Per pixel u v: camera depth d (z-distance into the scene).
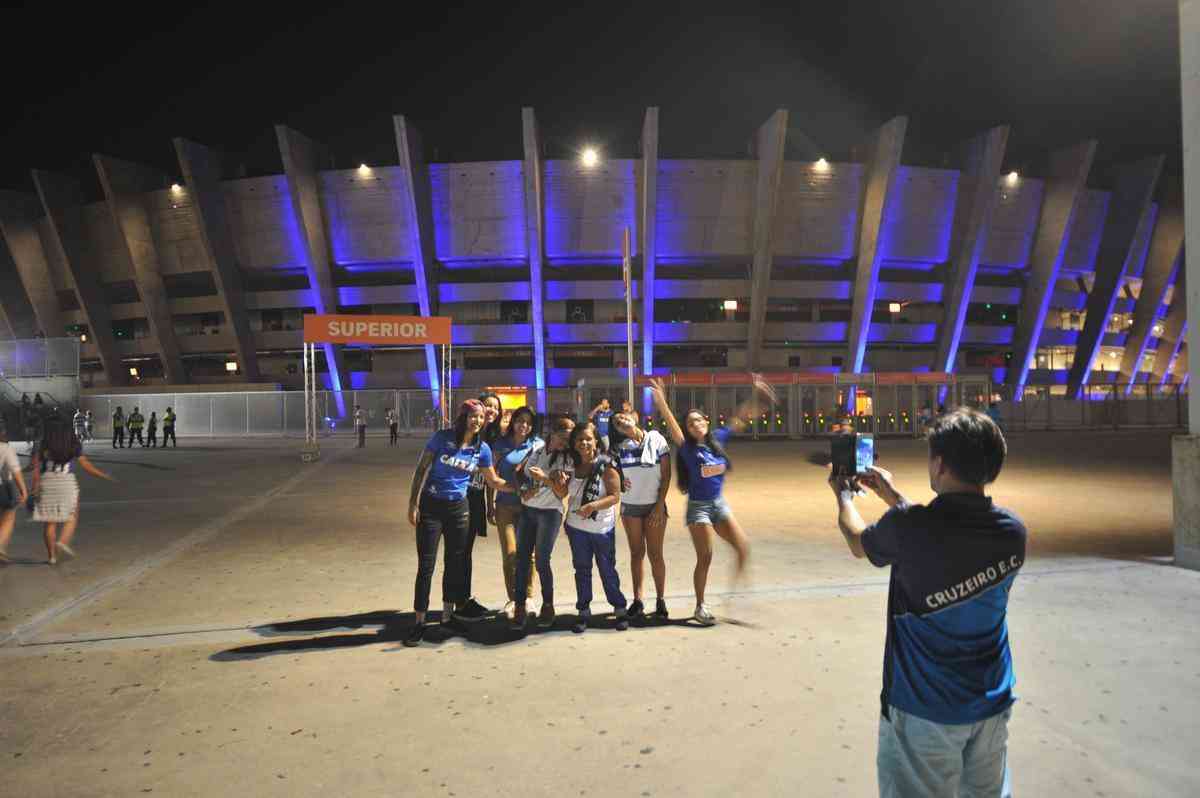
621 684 3.96
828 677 4.02
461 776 2.97
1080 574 6.25
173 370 52.53
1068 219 49.34
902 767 1.85
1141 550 7.39
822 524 9.46
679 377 32.44
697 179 47.16
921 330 51.34
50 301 57.16
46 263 56.66
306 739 3.33
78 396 28.22
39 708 3.71
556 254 49.03
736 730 3.37
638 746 3.21
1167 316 62.53
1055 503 11.02
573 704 3.69
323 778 2.96
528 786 2.88
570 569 7.11
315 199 47.78
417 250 46.50
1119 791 2.80
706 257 49.47
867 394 33.53
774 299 51.06
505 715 3.57
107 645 4.72
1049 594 5.59
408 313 51.47
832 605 5.48
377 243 48.84
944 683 1.79
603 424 9.15
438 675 4.14
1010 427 40.69
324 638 4.87
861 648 4.51
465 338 49.72
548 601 5.07
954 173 48.16
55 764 3.11
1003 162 54.94
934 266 51.88
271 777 2.98
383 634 4.95
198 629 5.07
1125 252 53.12
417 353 51.84
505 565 5.58
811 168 47.28
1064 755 3.08
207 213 47.47
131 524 9.83
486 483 5.44
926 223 49.03
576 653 4.49
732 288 49.09
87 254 53.31
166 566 7.19
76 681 4.09
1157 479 14.51
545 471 5.02
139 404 38.81
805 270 52.41
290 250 49.69
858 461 2.10
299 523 9.91
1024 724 3.38
